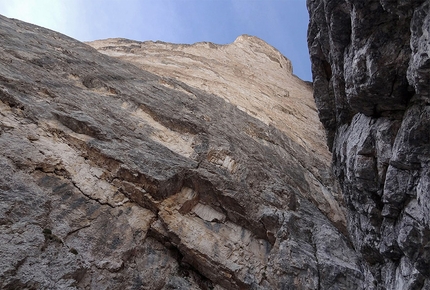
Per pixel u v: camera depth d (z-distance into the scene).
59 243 11.12
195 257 13.88
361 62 9.87
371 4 8.94
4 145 12.62
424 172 9.01
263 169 18.47
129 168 14.45
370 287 13.98
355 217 14.26
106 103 18.47
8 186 11.36
